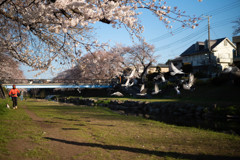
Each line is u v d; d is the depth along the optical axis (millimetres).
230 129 11055
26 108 18656
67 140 6156
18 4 6887
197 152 5379
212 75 31641
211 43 45344
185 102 21203
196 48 48625
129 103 26547
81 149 5234
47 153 4648
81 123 10211
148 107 23219
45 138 6188
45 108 20000
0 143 5125
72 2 4621
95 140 6465
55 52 7594
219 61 40875
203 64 42906
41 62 8172
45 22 5863
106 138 6828
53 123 9648
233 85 24438
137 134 7898
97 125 9875
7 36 8102
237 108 15312
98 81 49125
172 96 29344
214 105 16891
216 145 6301
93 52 6844
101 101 32812
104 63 44000
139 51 45750
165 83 35406
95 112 17375
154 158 4695
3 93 26891
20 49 8594
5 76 24156
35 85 42031
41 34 7215
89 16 4910
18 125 8234
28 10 5711
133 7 5395
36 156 4352
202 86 28172
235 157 4906
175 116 17797
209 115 16250
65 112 16328
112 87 48906
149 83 40281
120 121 11875
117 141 6461
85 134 7348
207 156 4984
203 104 18594
